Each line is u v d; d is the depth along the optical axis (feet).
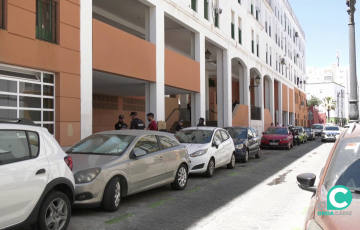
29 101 30.19
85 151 24.34
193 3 61.00
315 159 55.01
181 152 29.68
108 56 38.40
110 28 38.81
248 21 91.45
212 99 106.73
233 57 79.36
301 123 177.27
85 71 35.01
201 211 22.79
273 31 120.26
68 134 32.83
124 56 41.22
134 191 23.44
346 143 13.38
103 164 21.45
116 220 20.25
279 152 68.74
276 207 24.03
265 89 118.11
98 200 20.74
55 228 16.19
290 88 149.89
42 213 15.40
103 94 64.44
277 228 19.26
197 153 35.45
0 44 26.89
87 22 35.37
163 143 27.99
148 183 24.98
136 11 53.06
